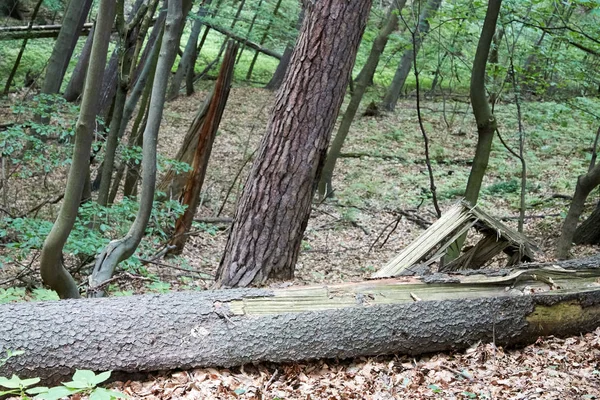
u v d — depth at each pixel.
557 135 14.80
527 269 4.78
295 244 5.34
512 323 4.50
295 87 5.26
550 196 12.41
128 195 10.12
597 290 4.75
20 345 3.62
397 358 4.33
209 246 9.77
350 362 4.27
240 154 15.91
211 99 9.23
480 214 5.50
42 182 10.91
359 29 5.31
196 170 8.61
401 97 22.53
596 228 9.57
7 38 15.91
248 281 5.20
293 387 3.95
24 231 6.55
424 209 12.27
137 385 3.84
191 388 3.79
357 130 18.23
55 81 10.14
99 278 5.22
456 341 4.40
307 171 5.27
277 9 14.28
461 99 21.59
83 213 6.86
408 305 4.32
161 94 5.39
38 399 2.13
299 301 4.23
